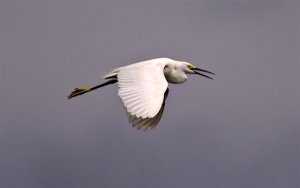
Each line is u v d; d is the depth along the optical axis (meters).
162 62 14.37
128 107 12.60
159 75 13.62
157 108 12.51
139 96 12.73
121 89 13.05
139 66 13.84
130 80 13.34
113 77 14.27
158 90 12.98
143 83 13.13
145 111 12.44
